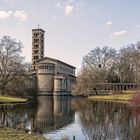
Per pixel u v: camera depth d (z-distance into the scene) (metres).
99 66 159.12
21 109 71.81
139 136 28.84
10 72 115.56
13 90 117.94
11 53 117.56
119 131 30.03
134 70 164.88
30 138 29.70
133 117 49.84
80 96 182.62
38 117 55.16
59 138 33.84
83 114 54.59
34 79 194.25
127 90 152.88
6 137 29.22
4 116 55.34
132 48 167.12
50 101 117.31
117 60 166.00
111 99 120.19
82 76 149.25
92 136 25.72
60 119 52.28
